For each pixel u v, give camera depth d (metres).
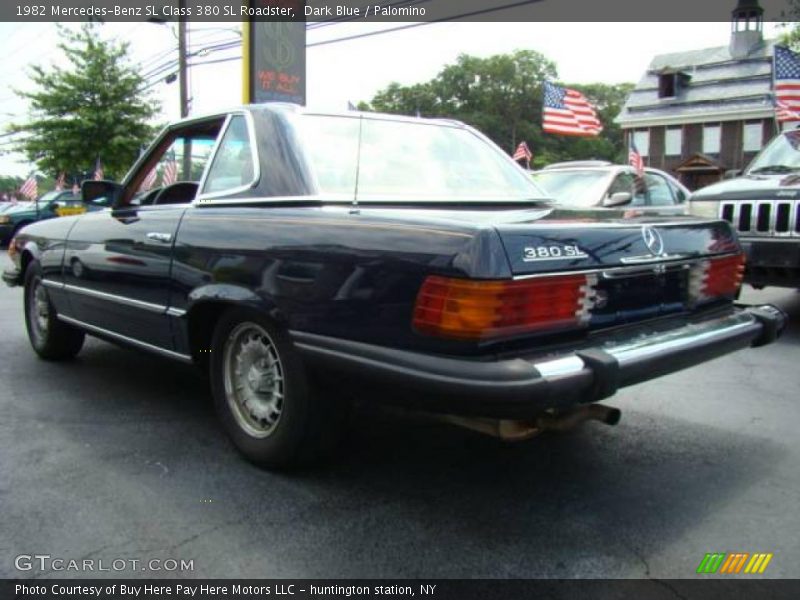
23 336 6.45
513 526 2.86
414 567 2.55
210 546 2.68
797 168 6.76
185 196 3.98
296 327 2.93
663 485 3.25
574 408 2.94
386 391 2.65
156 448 3.65
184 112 20.78
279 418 3.18
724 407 4.39
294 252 2.95
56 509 2.97
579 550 2.68
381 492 3.14
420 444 3.71
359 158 3.45
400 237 2.63
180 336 3.63
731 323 3.34
